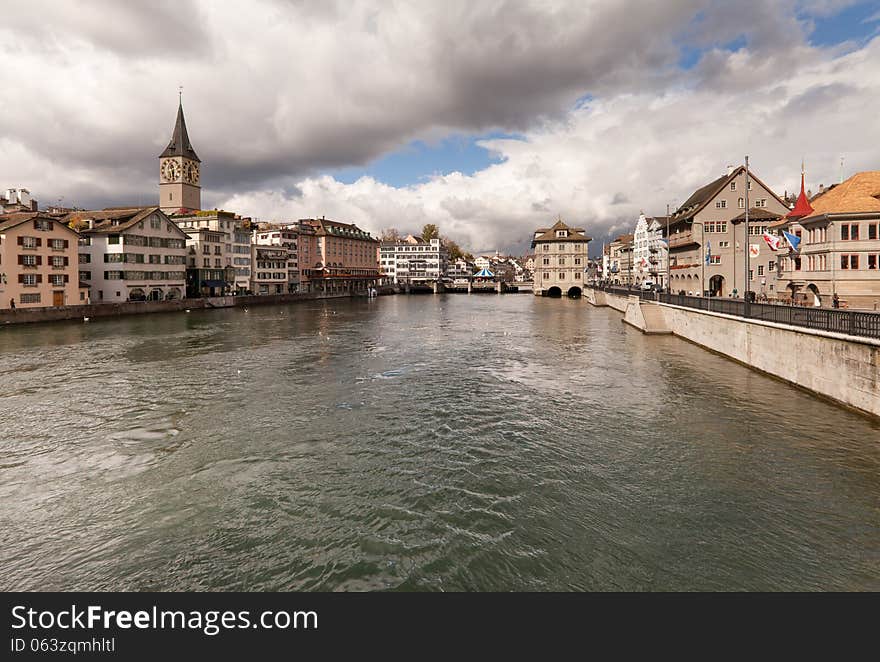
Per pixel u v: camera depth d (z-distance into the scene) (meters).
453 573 10.10
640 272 104.56
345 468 15.30
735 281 61.91
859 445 15.80
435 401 23.09
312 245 135.12
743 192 61.78
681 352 35.28
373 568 10.30
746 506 12.43
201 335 49.31
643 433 17.91
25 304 58.91
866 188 35.44
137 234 75.44
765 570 9.95
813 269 37.09
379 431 18.77
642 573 9.98
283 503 13.10
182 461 16.00
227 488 14.02
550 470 14.88
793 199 74.69
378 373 30.02
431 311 86.75
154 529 11.92
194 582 10.00
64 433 18.78
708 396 22.36
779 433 17.20
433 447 16.98
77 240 66.50
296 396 24.27
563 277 129.38
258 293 110.00
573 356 35.34
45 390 25.50
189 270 90.94
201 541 11.38
